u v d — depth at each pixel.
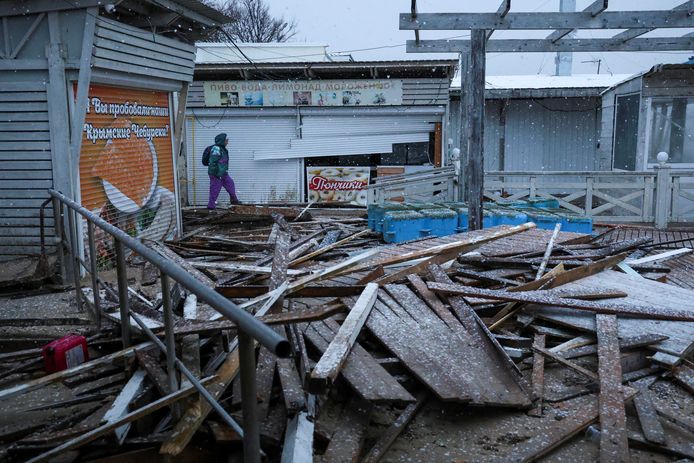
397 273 6.68
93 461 3.37
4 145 8.40
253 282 7.44
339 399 4.25
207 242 10.68
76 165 8.45
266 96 16.86
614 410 4.20
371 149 17.25
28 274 7.78
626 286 6.74
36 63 8.16
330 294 6.16
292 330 4.88
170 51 10.67
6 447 3.63
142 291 7.48
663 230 11.54
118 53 8.95
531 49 10.63
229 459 3.47
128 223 10.24
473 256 7.75
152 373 4.04
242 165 17.42
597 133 19.75
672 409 4.39
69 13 8.05
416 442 3.92
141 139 10.64
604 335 5.25
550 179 20.06
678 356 4.93
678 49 10.28
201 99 16.94
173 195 11.98
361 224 12.70
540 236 9.27
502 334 5.60
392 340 4.93
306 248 9.29
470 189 9.61
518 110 19.91
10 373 4.74
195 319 5.27
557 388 4.71
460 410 4.35
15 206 8.48
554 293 6.26
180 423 3.51
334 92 16.78
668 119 14.03
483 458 3.71
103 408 3.83
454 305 5.77
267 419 3.74
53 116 8.26
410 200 14.84
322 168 17.28
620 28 8.40
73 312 6.50
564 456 3.82
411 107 16.86
